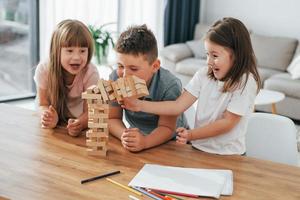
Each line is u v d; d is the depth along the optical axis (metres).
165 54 4.71
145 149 1.36
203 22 5.49
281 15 4.87
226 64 1.38
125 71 1.41
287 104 3.99
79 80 1.74
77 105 1.80
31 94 4.19
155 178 1.13
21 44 4.09
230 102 1.43
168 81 1.55
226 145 1.48
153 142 1.39
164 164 1.25
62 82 1.71
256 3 5.03
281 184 1.13
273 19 4.94
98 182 1.10
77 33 1.59
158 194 1.05
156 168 1.20
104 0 4.30
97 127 1.27
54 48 1.64
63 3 3.92
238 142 1.49
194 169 1.21
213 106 1.50
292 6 4.77
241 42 1.37
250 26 5.14
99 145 1.29
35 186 1.07
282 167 1.25
